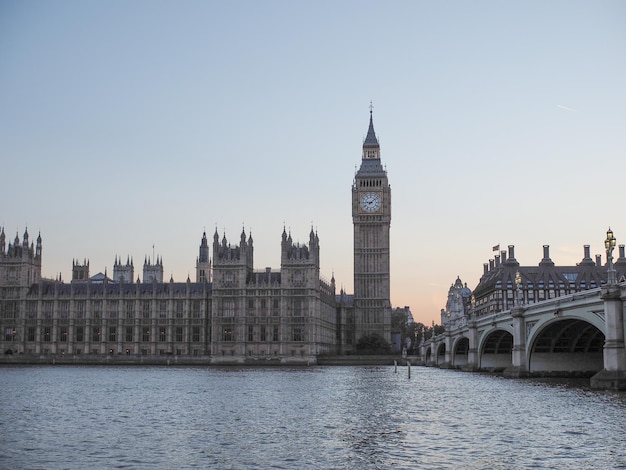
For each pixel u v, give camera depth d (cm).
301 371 18725
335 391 10675
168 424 6756
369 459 4947
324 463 4841
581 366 13088
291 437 5906
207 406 8394
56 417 7344
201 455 5156
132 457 5106
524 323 12912
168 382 13100
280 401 9006
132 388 11425
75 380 13812
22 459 5056
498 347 17138
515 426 6319
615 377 9075
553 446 5309
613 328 9106
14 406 8444
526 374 12838
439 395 9675
